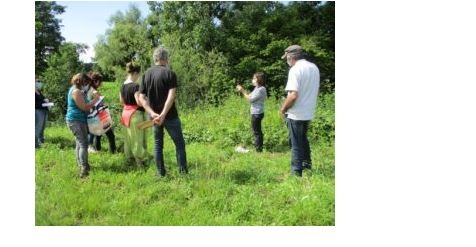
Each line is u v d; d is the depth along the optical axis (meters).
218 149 9.46
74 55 15.65
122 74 19.33
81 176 7.06
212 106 15.70
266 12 23.34
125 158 7.99
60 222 5.52
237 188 6.52
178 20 22.45
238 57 22.23
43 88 14.55
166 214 5.71
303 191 6.16
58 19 30.16
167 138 10.29
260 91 9.35
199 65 18.02
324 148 9.34
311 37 21.84
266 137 9.95
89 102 7.64
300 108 6.73
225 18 23.09
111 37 28.62
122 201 5.98
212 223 5.51
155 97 6.71
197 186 6.50
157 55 6.77
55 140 10.02
